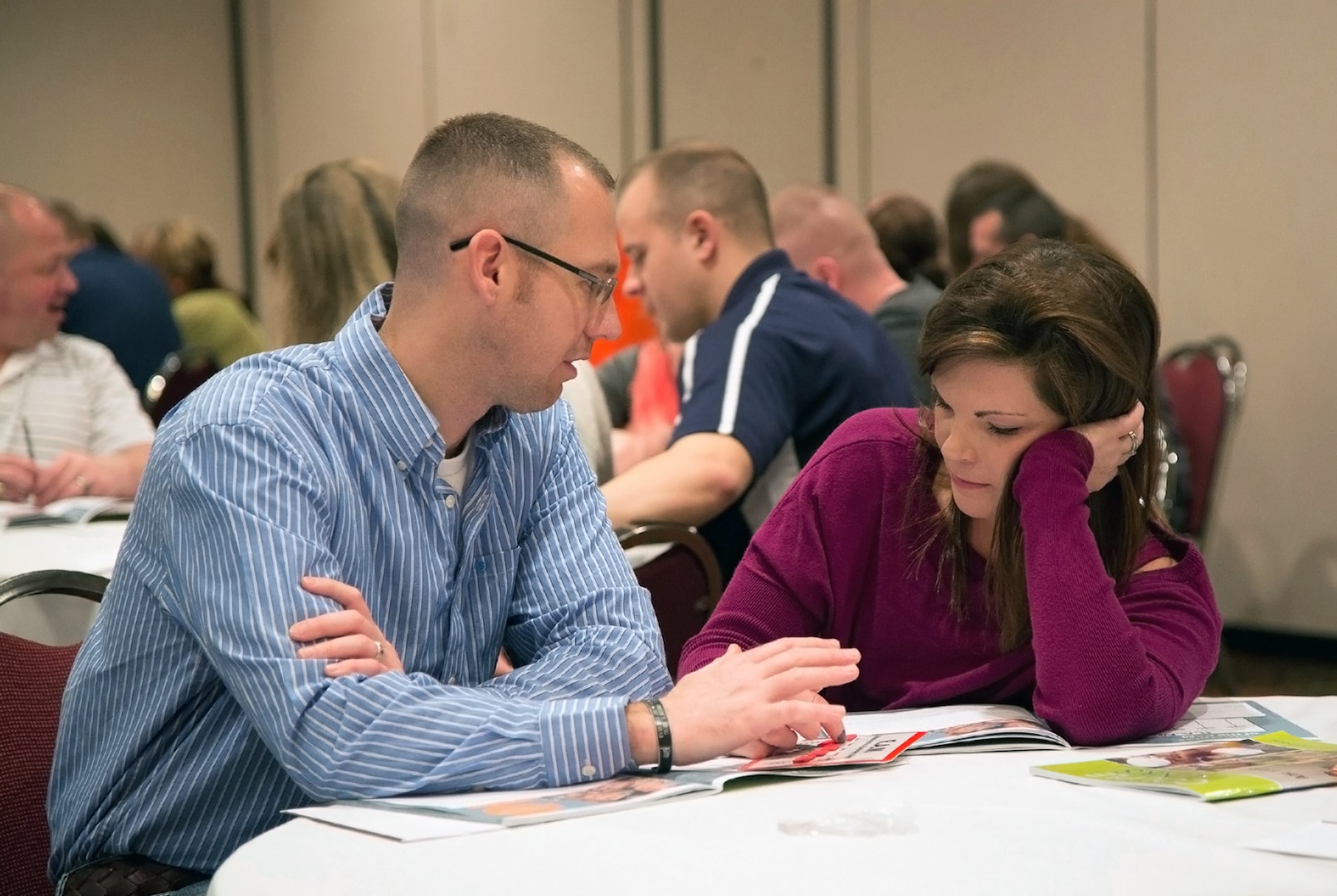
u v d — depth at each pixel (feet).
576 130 27.22
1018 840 4.09
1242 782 4.64
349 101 29.66
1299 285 19.62
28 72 28.37
